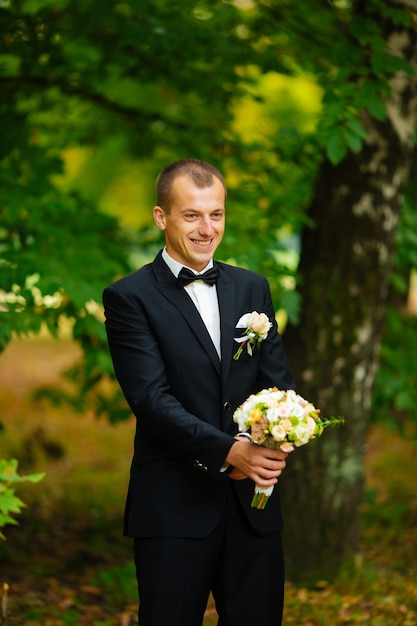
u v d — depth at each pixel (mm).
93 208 7074
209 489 3570
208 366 3570
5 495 4414
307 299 6469
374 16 6055
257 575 3646
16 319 5535
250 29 6855
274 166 7215
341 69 5750
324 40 6555
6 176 6551
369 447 11070
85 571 6746
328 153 5434
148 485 3584
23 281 5727
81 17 6395
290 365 6504
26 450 10164
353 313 6391
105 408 7508
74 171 13805
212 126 7605
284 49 7078
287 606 5766
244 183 7000
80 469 10156
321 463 6441
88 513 8453
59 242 6254
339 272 6395
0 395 14023
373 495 7848
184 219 3537
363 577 6316
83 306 5602
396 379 7625
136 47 6707
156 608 3484
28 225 6258
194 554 3525
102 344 6441
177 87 7113
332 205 6406
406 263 7496
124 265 6641
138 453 3666
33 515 8156
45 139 8195
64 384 14953
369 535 7840
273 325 3836
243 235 6418
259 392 3469
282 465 3344
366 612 5676
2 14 6305
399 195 6453
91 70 7078
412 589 6164
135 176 13375
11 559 6805
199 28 6566
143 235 7293
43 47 6406
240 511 3629
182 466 3572
